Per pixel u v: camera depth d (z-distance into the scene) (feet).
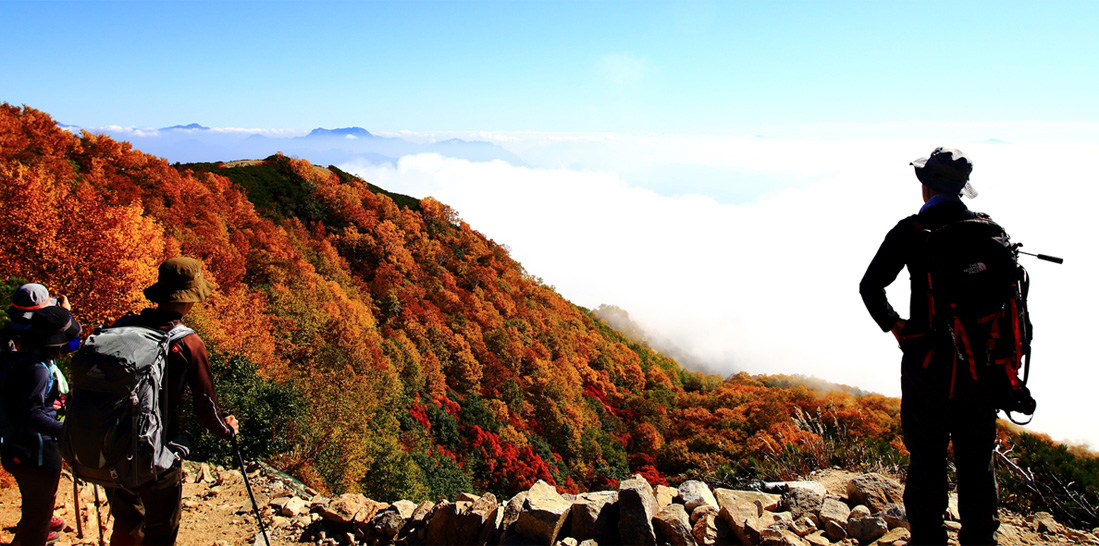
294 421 42.47
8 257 74.18
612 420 252.01
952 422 6.68
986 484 6.82
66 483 13.69
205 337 84.12
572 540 9.17
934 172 6.82
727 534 9.18
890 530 9.11
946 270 6.37
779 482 13.19
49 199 79.87
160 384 7.50
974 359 6.23
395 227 332.19
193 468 17.90
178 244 150.71
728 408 249.34
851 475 13.53
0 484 13.79
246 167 310.65
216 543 12.25
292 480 17.88
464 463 147.13
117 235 79.25
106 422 7.08
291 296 170.30
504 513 10.19
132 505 8.29
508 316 324.80
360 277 277.64
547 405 221.05
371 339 177.06
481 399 209.26
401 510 11.89
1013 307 6.24
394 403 139.13
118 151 204.23
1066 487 11.57
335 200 318.04
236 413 37.29
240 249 201.26
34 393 8.34
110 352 7.18
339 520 12.48
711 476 16.10
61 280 75.87
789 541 8.63
